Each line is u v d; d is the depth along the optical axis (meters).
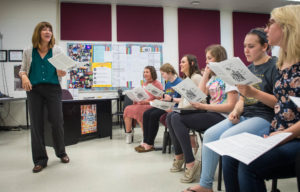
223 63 1.13
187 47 5.70
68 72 5.16
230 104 1.56
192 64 2.30
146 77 3.37
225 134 1.26
